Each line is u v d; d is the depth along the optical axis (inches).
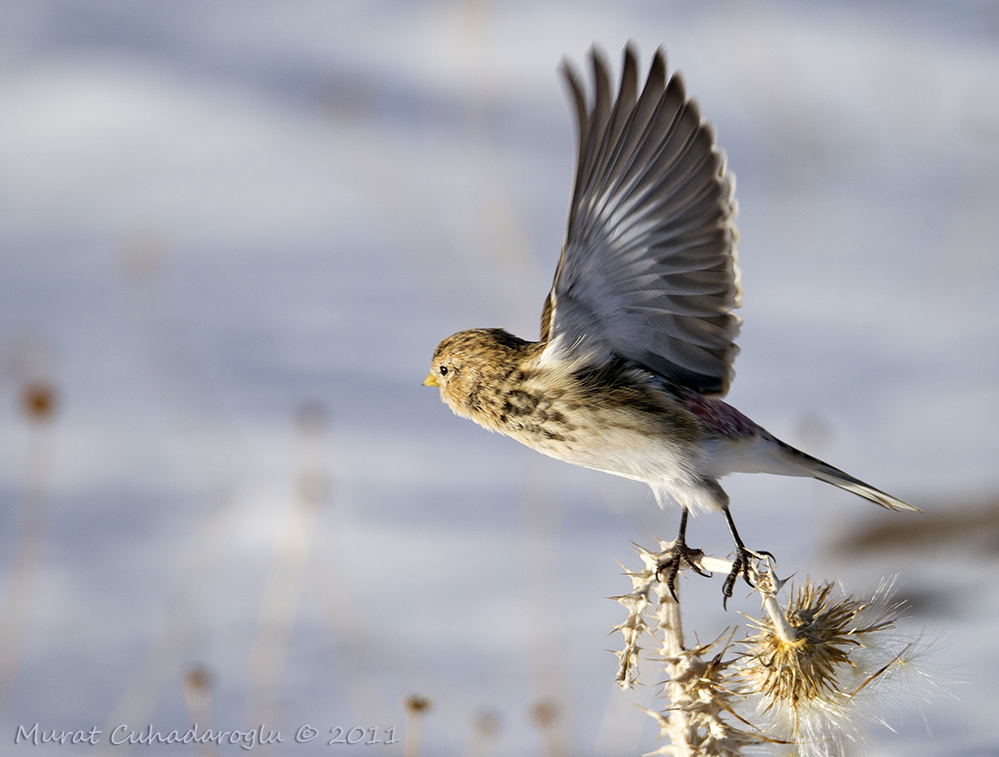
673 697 195.9
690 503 249.0
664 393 248.1
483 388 263.1
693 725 193.3
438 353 272.4
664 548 212.1
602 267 234.8
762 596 194.1
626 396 248.8
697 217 231.9
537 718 304.5
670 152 228.7
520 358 261.7
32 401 441.4
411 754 286.5
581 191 223.8
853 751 193.6
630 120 224.2
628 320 243.6
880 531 409.1
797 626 195.0
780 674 191.9
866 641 199.5
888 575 366.3
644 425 248.5
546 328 267.6
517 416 260.5
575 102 217.9
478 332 272.4
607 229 230.1
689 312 238.2
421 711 285.4
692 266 233.8
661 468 250.1
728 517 246.7
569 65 217.6
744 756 194.5
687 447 248.4
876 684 197.5
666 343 246.7
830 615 196.7
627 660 202.5
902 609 335.9
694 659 195.6
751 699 202.1
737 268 234.4
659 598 202.5
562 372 251.4
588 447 254.8
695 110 229.3
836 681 195.5
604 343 249.0
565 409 252.5
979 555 378.6
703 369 246.1
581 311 243.0
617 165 225.5
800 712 194.5
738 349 241.3
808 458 253.9
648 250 232.5
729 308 235.8
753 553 224.7
